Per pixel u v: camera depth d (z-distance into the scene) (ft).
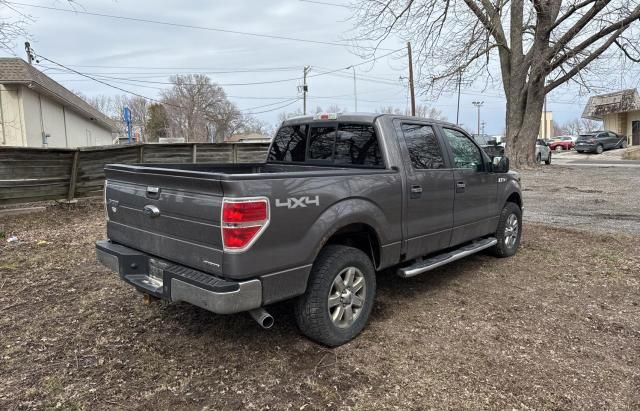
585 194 42.52
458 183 15.94
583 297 15.30
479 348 11.64
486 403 9.31
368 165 13.98
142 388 9.87
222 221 9.43
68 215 28.99
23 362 10.98
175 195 10.56
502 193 19.16
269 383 10.05
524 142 68.90
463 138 17.04
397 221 13.29
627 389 9.84
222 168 17.16
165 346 11.77
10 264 18.95
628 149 112.47
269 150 17.81
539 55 62.13
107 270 18.33
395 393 9.67
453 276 17.65
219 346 11.76
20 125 60.54
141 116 280.72
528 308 14.33
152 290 11.09
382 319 13.48
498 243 19.49
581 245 22.21
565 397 9.52
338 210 11.33
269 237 9.87
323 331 11.28
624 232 25.27
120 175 12.52
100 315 13.75
